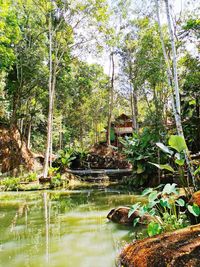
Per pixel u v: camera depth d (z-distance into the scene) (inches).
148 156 427.8
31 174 491.8
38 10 590.2
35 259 131.6
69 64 699.4
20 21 588.4
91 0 546.0
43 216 235.1
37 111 735.7
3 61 491.5
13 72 636.7
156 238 92.4
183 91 427.8
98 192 404.2
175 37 374.0
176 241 82.9
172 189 145.3
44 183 473.4
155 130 446.0
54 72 589.6
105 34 597.9
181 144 174.1
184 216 153.6
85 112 978.7
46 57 629.0
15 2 575.8
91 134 1103.6
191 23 343.3
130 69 671.1
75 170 706.2
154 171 434.3
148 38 448.1
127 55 680.4
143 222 193.0
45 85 674.8
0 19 431.2
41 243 157.6
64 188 465.4
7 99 686.5
